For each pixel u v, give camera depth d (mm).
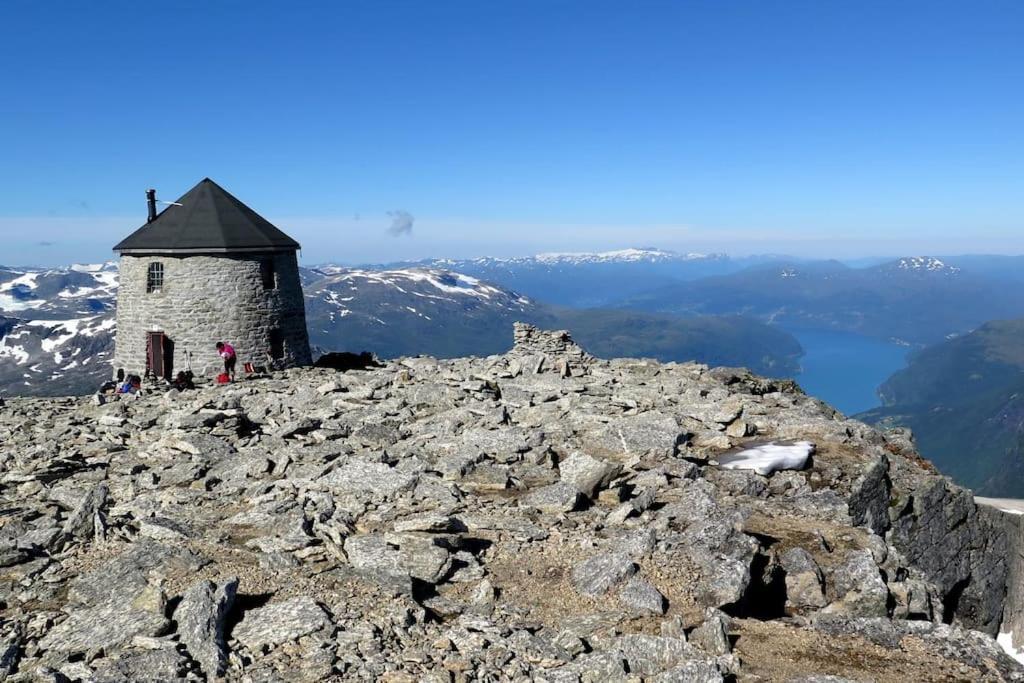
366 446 25688
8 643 12555
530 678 11500
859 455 26141
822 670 12695
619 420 27891
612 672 11547
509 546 17203
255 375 46594
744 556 16578
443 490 20469
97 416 33156
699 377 40938
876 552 19078
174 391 39156
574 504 19891
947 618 28203
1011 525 30547
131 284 49938
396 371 43656
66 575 15758
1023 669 13195
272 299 51594
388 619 13109
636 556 16359
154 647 12156
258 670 11430
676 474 22750
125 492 21125
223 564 15602
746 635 13938
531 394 33375
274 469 23188
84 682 11039
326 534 17156
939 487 26797
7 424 32656
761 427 29031
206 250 48719
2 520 18891
